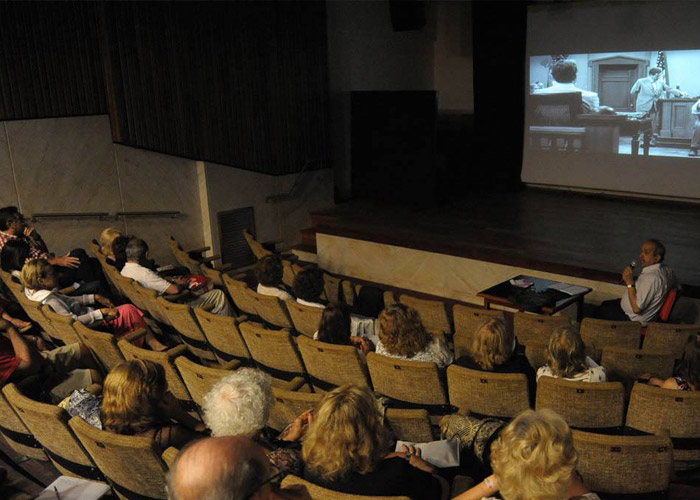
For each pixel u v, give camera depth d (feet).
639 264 21.40
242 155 27.81
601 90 31.22
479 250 23.77
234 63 26.76
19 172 22.15
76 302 15.53
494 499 6.25
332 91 31.58
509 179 34.68
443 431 8.50
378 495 6.64
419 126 29.32
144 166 25.38
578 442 7.71
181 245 27.17
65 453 9.08
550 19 31.96
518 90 33.53
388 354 11.66
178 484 4.24
